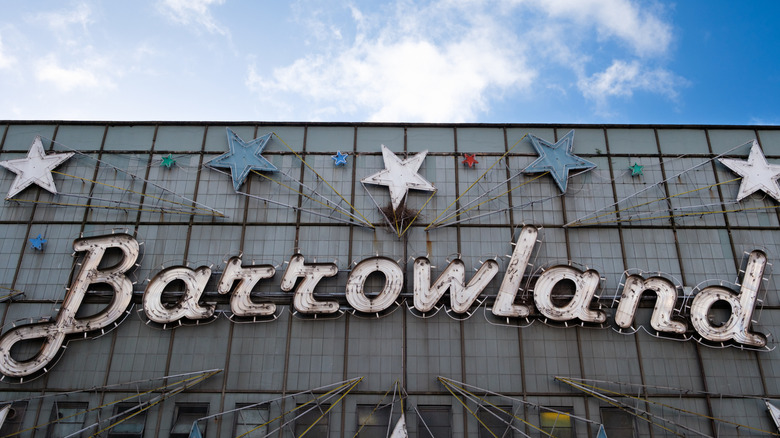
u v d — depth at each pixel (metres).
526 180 21.00
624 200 20.53
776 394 18.08
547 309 18.44
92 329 18.16
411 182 20.64
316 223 20.31
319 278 18.73
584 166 20.94
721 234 20.17
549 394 18.14
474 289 18.61
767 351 18.56
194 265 19.69
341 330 18.88
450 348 18.69
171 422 17.83
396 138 21.77
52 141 21.52
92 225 20.20
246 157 21.02
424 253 19.89
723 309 19.11
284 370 18.39
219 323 18.88
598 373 18.38
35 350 18.52
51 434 17.67
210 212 20.33
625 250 19.94
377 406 17.92
